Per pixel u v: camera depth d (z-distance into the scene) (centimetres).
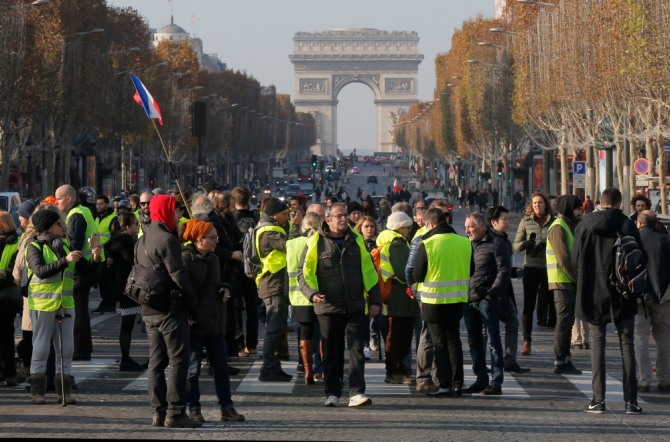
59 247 2730
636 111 9000
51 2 12375
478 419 2572
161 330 2450
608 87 9044
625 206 9550
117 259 3438
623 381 2667
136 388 2973
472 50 16962
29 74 10619
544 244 3625
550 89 11150
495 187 18525
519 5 13025
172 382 2447
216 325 2525
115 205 5903
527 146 17488
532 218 3669
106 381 3083
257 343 3766
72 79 12450
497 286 2897
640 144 11212
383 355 3684
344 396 2909
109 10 16388
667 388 3008
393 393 2934
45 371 2758
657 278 2933
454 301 2823
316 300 2688
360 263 2719
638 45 7512
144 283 2425
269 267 3108
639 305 2975
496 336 2923
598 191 10550
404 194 16300
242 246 3572
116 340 3953
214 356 2544
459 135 19462
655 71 7431
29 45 10619
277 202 3155
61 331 2730
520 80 12431
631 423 2536
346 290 2697
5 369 3031
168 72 19962
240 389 2991
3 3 10319
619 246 2614
